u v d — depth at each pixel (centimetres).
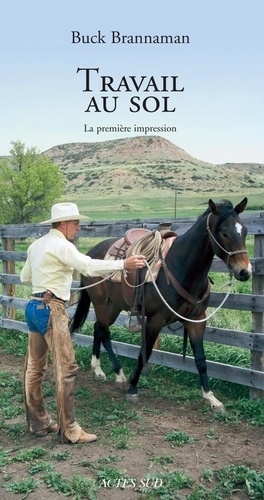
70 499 347
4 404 538
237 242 446
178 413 505
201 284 492
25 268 457
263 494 346
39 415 456
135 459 403
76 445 432
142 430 461
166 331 629
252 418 485
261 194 10475
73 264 421
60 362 429
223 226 453
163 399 546
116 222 667
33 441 445
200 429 464
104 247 610
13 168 5197
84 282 623
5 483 370
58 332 427
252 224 515
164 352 614
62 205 435
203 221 478
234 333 542
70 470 386
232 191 11925
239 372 537
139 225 640
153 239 517
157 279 503
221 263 561
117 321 677
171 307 496
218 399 542
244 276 441
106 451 419
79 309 638
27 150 5206
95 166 16688
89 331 794
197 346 514
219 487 356
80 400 548
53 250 426
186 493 352
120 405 523
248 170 17250
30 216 5084
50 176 5084
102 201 10394
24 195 4959
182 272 489
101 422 480
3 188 4950
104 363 675
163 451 417
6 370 670
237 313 844
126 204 9394
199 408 517
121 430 453
